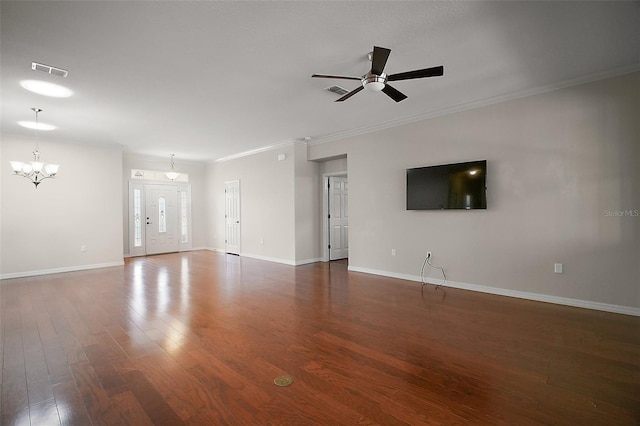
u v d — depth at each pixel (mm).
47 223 6000
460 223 4566
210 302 4039
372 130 5586
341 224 7512
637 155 3297
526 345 2721
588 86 3549
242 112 4578
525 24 2510
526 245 3992
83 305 3936
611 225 3451
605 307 3492
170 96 3898
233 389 2111
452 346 2725
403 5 2248
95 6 2176
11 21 2328
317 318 3432
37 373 2322
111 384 2176
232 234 8414
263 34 2582
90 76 3305
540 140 3865
